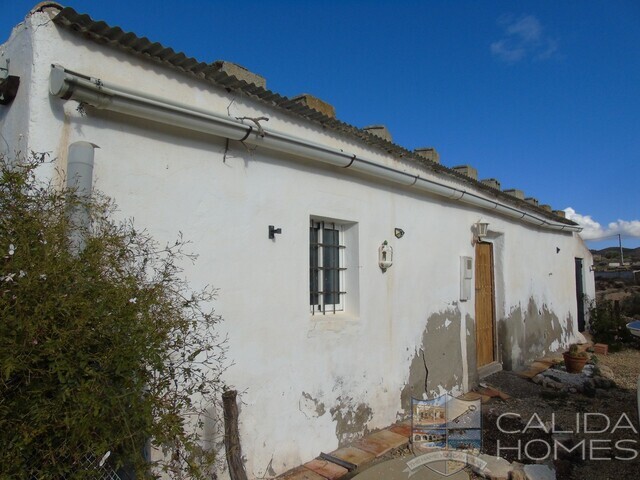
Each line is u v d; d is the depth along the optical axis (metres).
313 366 4.87
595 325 13.22
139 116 3.42
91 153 3.12
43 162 2.84
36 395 2.18
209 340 3.83
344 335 5.30
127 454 2.56
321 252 5.43
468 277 7.86
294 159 4.82
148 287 2.94
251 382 4.20
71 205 2.76
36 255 2.31
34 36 3.02
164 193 3.64
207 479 3.71
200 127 3.76
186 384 3.47
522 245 10.22
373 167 5.57
